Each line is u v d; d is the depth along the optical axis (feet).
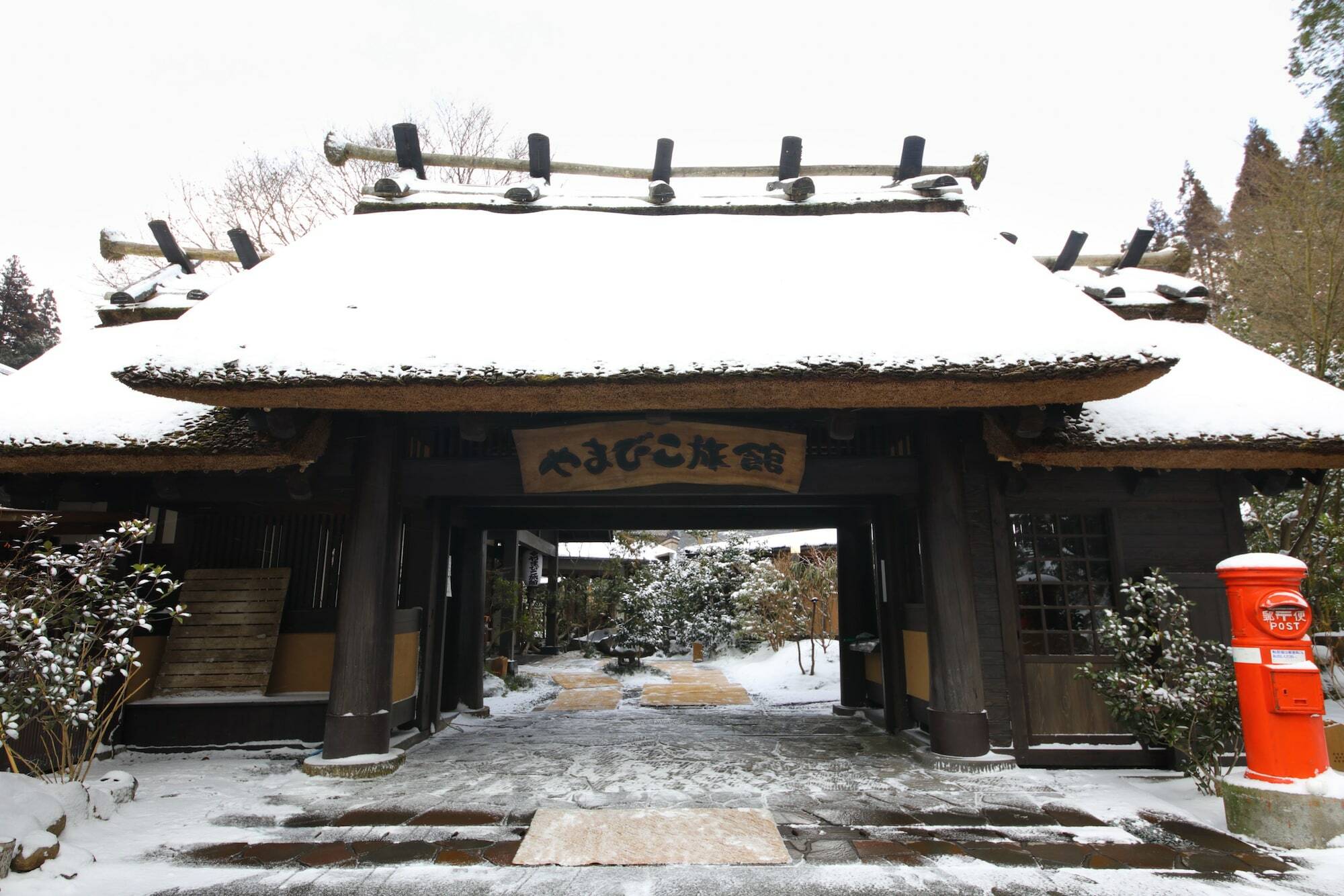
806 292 18.07
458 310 17.28
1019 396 15.78
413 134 24.59
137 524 14.21
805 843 12.35
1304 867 11.22
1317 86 27.25
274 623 21.09
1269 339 31.58
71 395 19.75
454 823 13.47
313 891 10.41
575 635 69.77
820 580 43.65
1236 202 52.13
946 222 21.74
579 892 10.37
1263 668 13.17
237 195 46.55
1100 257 26.78
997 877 10.87
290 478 18.97
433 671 23.73
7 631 13.01
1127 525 19.56
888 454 20.68
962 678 18.01
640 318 17.03
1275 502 29.35
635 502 23.57
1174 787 16.17
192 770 17.80
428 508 23.71
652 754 19.80
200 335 15.72
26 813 11.64
